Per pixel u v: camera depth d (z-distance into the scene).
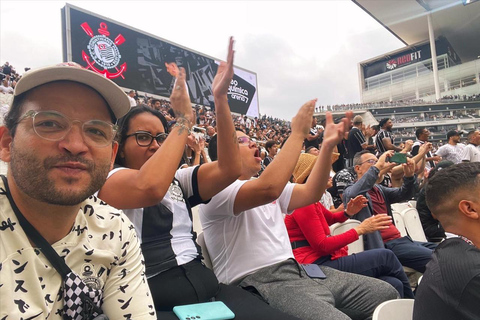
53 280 0.91
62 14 15.33
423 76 38.34
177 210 1.68
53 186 0.84
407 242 3.29
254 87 25.80
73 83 0.91
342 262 2.37
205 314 1.38
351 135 6.93
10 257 0.84
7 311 0.81
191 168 1.82
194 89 20.94
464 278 1.14
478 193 1.28
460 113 29.66
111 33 16.83
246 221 2.00
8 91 8.70
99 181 0.92
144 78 18.11
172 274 1.52
